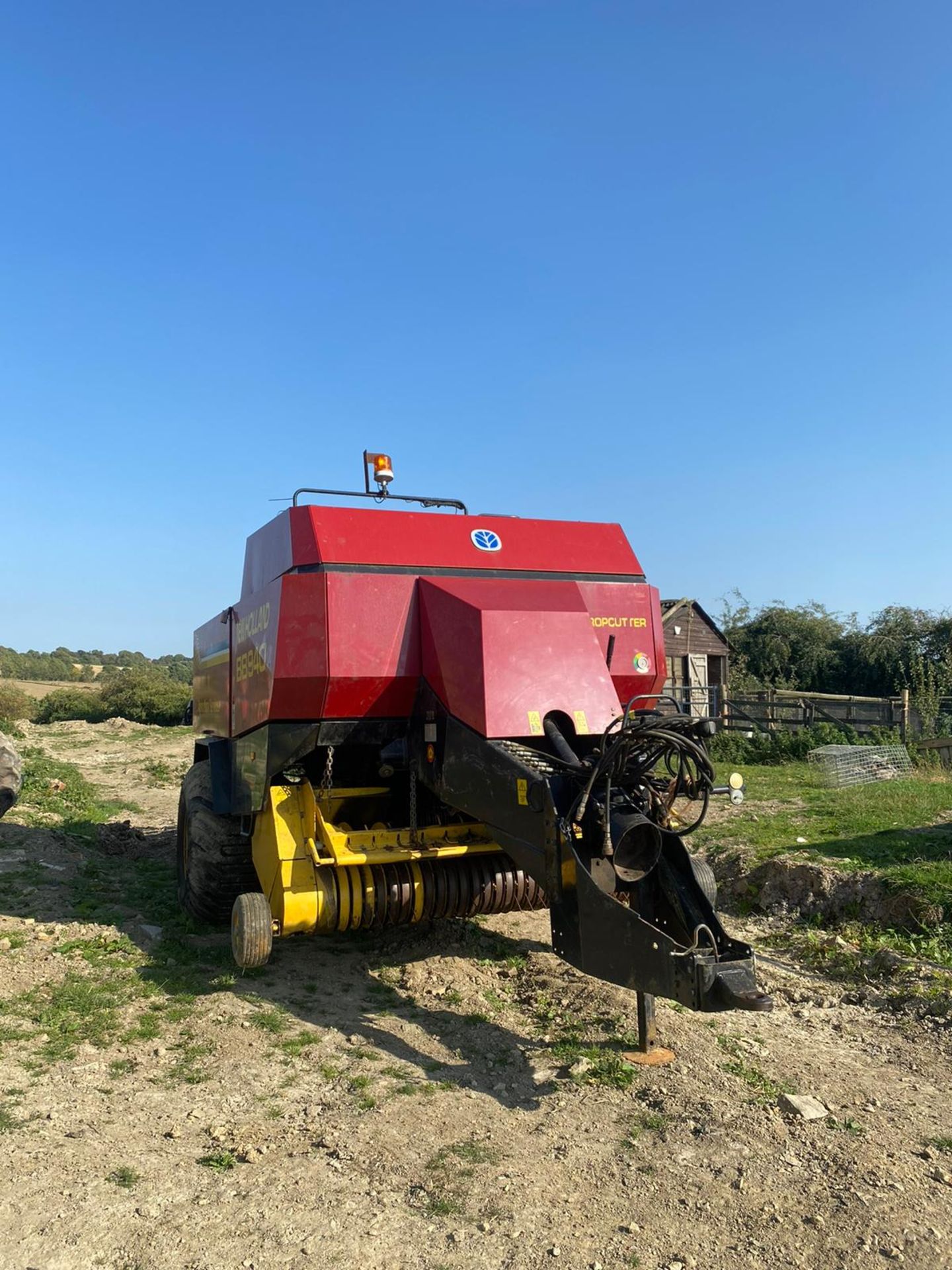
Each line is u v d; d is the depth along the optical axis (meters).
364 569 6.02
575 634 5.79
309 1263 3.38
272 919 6.10
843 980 6.57
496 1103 4.70
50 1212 3.58
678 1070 5.02
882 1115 4.51
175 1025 5.62
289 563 6.12
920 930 7.09
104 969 6.46
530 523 6.78
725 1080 4.89
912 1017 5.80
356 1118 4.51
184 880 7.75
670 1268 3.38
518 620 5.64
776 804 11.54
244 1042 5.39
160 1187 3.83
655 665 6.65
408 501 7.78
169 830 12.57
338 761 6.71
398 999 6.16
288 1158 4.12
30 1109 4.43
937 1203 3.74
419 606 6.02
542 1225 3.64
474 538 6.45
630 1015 5.77
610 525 7.07
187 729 29.59
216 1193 3.81
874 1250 3.44
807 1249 3.47
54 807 12.91
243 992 6.17
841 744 16.58
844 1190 3.84
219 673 7.57
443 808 6.59
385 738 6.19
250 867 7.13
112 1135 4.24
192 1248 3.43
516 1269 3.38
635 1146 4.25
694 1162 4.09
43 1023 5.51
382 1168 4.04
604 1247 3.51
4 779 10.01
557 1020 5.80
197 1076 4.95
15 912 7.59
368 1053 5.30
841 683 31.19
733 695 23.33
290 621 5.85
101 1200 3.69
